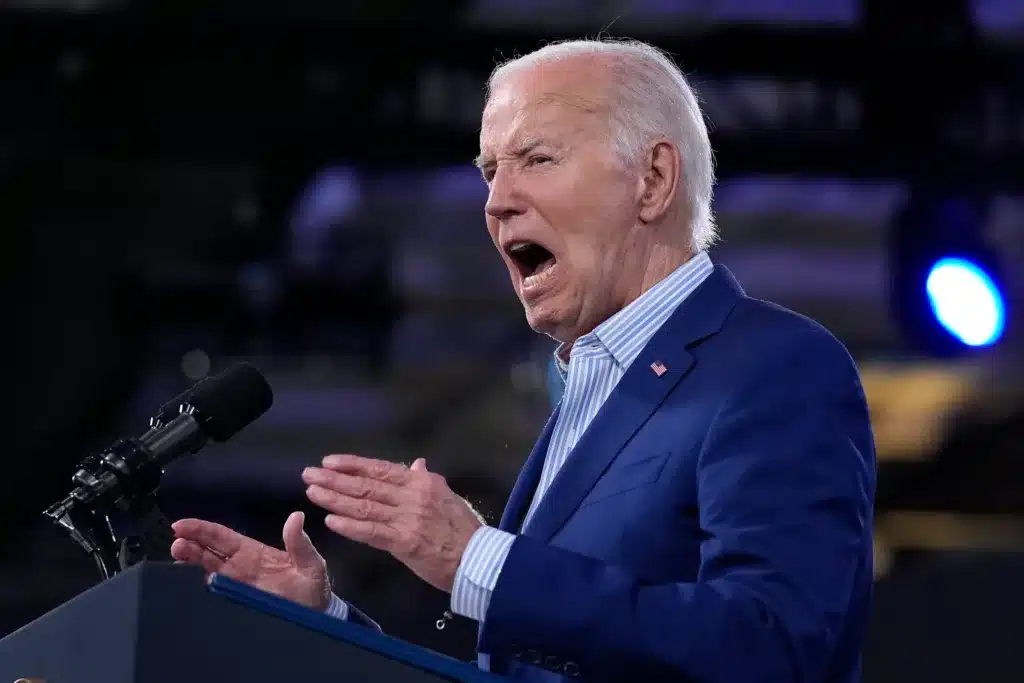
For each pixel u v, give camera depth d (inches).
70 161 845.8
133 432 897.5
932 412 771.4
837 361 251.0
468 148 842.2
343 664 186.2
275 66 826.2
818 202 947.3
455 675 191.8
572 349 285.1
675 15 847.1
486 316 946.1
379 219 911.0
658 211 280.8
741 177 832.9
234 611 180.9
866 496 240.7
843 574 227.6
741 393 247.9
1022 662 505.4
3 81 813.9
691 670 214.8
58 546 864.9
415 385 940.0
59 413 874.8
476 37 819.4
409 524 220.7
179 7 804.0
